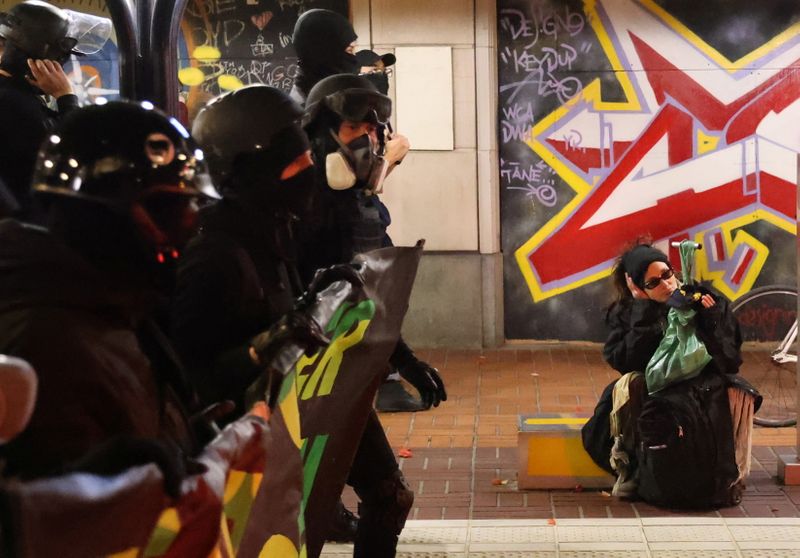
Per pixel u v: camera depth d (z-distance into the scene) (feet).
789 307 30.07
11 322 6.52
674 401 18.19
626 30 29.78
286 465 9.09
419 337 30.78
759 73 29.58
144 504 5.91
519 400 25.86
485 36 29.60
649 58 29.78
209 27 29.94
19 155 13.19
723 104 29.76
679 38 29.63
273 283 10.06
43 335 6.49
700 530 17.07
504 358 29.81
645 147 30.09
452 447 22.34
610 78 29.96
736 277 30.19
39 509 4.96
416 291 30.60
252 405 8.39
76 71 29.12
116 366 6.84
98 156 7.06
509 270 30.96
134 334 7.22
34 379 5.02
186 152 7.41
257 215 10.00
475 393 26.55
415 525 17.51
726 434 18.30
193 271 9.50
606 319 19.36
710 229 30.12
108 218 7.00
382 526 13.33
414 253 12.47
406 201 30.32
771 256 30.04
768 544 16.40
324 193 13.73
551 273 30.83
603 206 30.42
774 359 26.13
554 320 30.96
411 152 30.07
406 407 25.02
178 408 7.73
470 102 29.86
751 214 29.96
